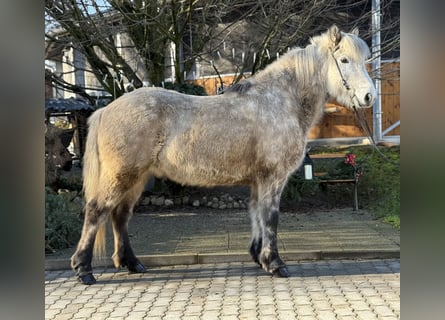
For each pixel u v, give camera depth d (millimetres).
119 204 4445
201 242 5430
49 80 8023
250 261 4816
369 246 5039
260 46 7758
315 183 7539
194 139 4129
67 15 7055
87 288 4141
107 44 7461
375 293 3828
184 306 3646
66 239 5441
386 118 9297
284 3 7078
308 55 4418
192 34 9047
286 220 6578
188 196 7836
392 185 7590
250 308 3566
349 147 9039
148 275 4477
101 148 4117
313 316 3381
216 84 8844
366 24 9156
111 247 5445
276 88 4371
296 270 4512
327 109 9039
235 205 7496
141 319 3418
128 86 8016
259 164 4238
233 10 8328
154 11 7266
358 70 4273
